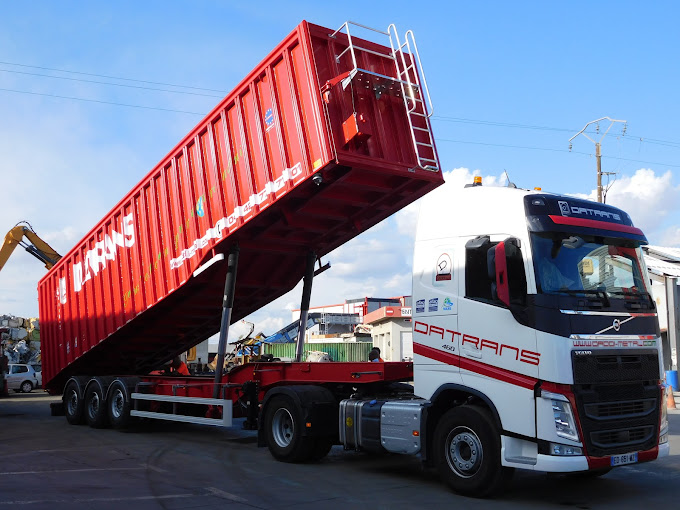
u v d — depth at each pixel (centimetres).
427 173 932
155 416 1209
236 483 768
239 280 1176
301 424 880
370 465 910
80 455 977
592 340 667
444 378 745
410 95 930
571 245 698
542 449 647
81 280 1443
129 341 1388
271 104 947
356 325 5588
